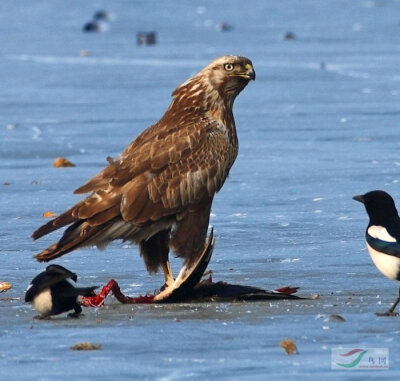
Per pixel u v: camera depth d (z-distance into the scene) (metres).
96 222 12.01
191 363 9.23
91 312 11.45
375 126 25.94
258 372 8.99
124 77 38.06
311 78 36.56
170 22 69.75
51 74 39.47
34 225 16.19
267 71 38.97
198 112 12.94
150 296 12.05
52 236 15.46
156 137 12.62
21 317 11.14
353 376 8.91
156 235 12.44
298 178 19.47
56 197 18.27
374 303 11.59
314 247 14.52
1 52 49.59
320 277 13.00
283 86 34.41
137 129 26.23
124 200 12.09
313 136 24.58
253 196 17.98
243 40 54.72
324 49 48.47
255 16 73.19
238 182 19.20
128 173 12.26
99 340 10.03
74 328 10.55
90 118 28.17
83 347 9.70
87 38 58.62
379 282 12.67
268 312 11.21
